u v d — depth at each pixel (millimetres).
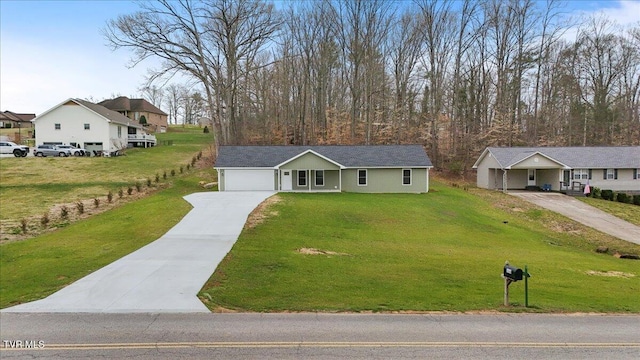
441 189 35219
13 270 13281
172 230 18531
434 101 47000
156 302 9508
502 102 47906
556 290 11898
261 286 10961
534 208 29328
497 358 6645
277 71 50969
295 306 9391
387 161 33031
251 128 53312
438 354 6762
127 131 53438
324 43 48906
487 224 23938
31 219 22609
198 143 59875
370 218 22781
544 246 20375
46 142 46438
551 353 6902
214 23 36812
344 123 48719
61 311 8883
